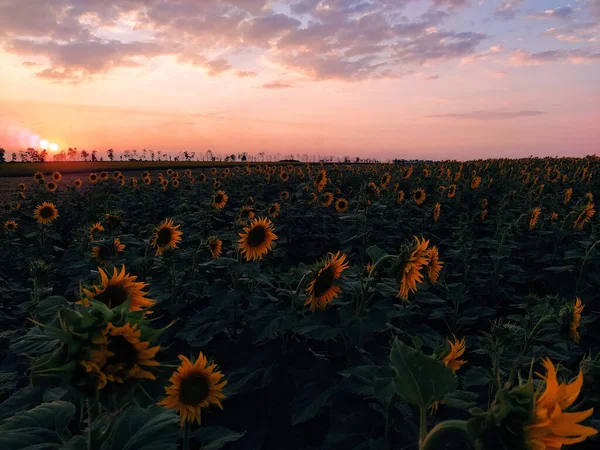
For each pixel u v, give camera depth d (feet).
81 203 52.90
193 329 14.20
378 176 81.71
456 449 8.25
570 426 3.29
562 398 3.39
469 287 23.38
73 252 27.68
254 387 12.04
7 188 96.07
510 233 26.48
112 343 4.43
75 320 4.41
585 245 22.74
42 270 16.22
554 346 12.96
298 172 74.49
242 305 18.04
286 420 12.19
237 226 23.26
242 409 12.41
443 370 4.78
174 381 8.45
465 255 24.88
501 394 3.59
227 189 63.62
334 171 88.07
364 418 9.41
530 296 14.05
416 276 10.82
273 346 13.35
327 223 37.60
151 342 4.66
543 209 40.63
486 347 11.23
